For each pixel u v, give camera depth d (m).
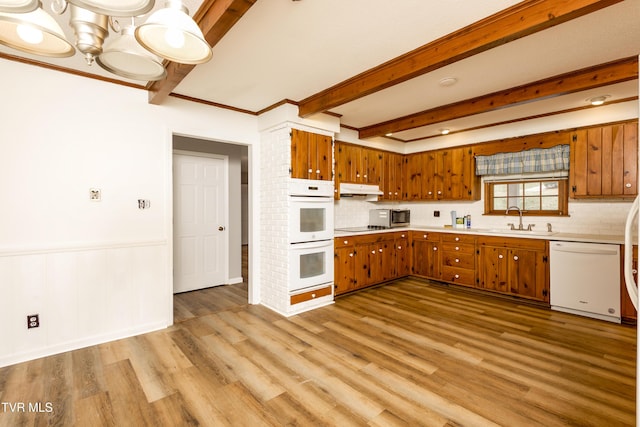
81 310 2.65
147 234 3.01
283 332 2.95
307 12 1.81
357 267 4.25
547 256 3.65
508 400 1.92
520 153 4.19
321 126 3.68
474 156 4.65
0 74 2.34
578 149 3.68
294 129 3.44
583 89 2.60
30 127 2.46
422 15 1.86
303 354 2.51
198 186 4.51
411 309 3.61
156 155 3.07
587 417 1.76
